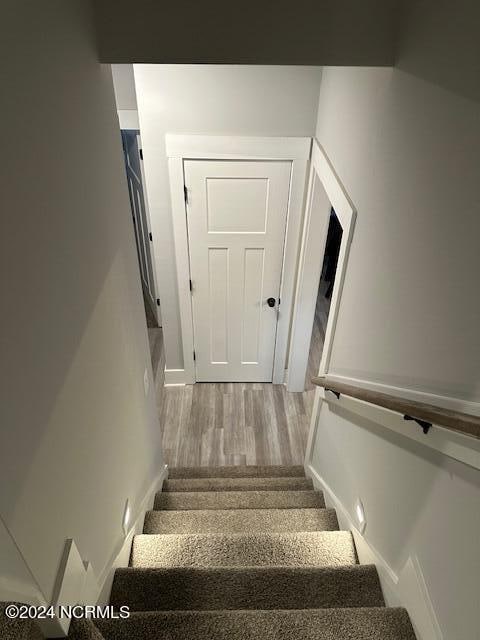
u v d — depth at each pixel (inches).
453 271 45.7
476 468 41.5
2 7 32.4
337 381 86.8
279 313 147.8
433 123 49.9
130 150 165.9
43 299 39.6
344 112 86.6
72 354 47.3
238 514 94.0
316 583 67.4
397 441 62.5
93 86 56.5
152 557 76.7
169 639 53.1
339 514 92.3
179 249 131.4
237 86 106.0
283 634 54.6
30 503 36.8
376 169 69.4
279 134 112.8
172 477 125.9
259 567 68.9
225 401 159.6
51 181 41.8
